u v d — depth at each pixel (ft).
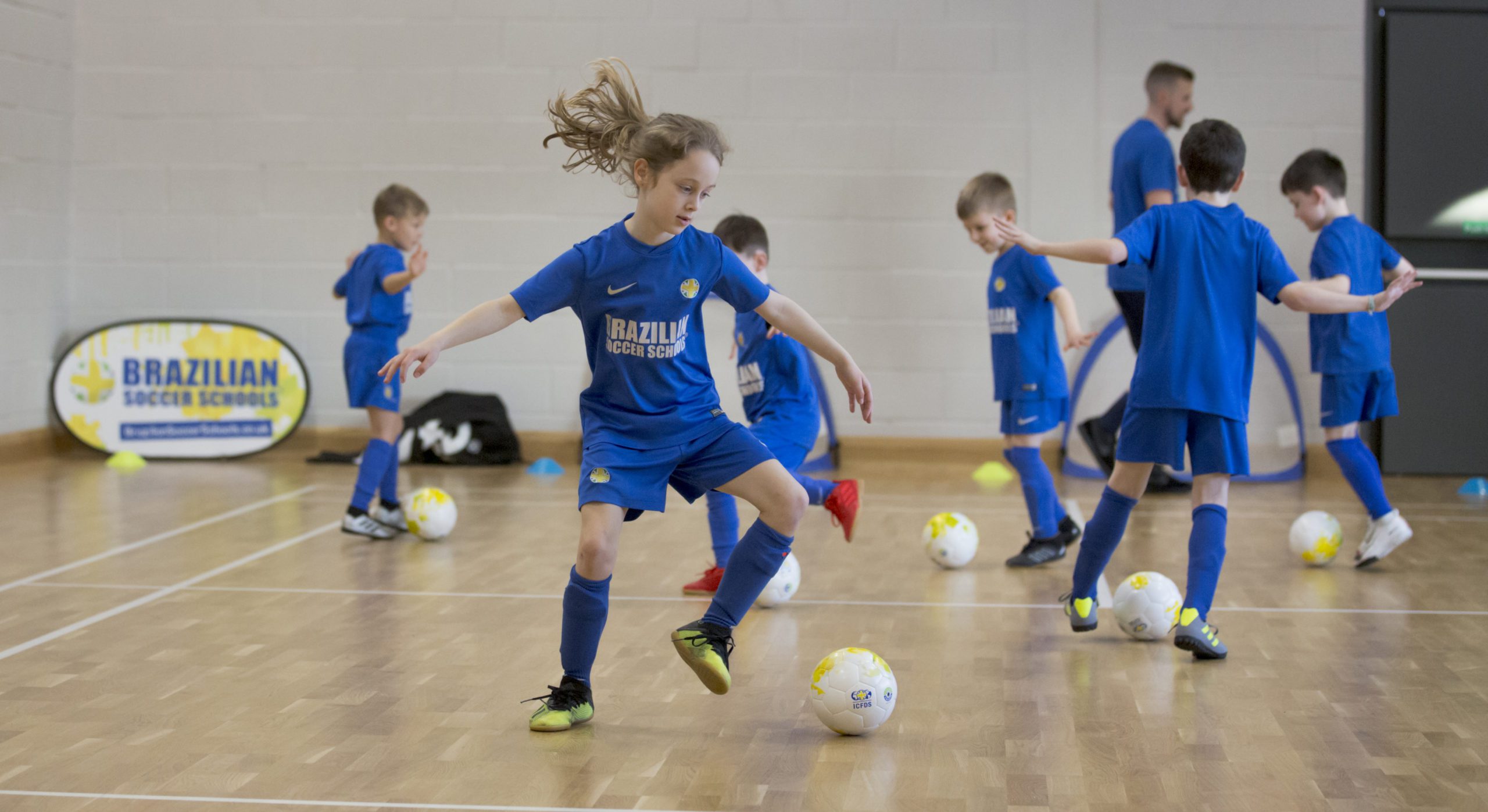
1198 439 12.53
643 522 20.61
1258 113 27.81
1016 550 18.54
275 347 29.71
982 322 28.71
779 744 9.84
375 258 19.74
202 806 8.46
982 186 17.52
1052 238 28.35
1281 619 14.08
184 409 29.43
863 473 27.27
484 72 29.27
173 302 30.27
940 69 28.40
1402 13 27.22
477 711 10.69
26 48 28.50
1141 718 10.46
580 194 29.32
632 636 13.30
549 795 8.70
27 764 9.32
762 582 10.30
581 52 29.07
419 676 11.76
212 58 29.81
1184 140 13.12
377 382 19.52
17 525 20.18
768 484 10.14
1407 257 27.53
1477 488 24.75
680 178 9.61
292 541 18.97
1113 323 27.84
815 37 28.63
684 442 10.24
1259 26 27.66
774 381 15.46
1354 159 27.71
